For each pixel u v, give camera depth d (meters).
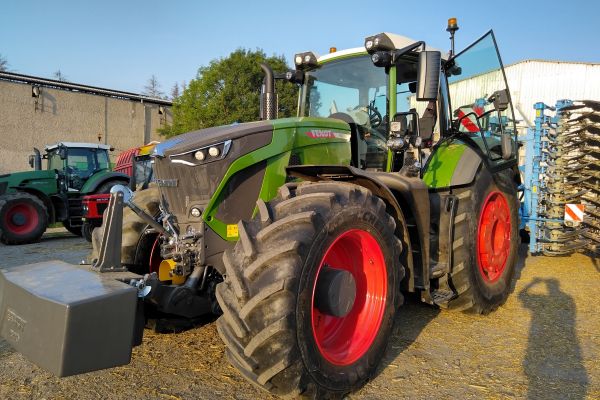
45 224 10.08
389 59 3.52
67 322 1.88
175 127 22.78
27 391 2.64
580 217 5.89
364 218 2.57
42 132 21.75
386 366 2.95
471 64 4.08
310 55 4.22
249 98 20.84
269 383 2.17
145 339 3.38
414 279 3.23
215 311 2.88
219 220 2.77
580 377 2.80
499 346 3.28
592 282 5.08
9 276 2.26
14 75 20.88
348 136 3.47
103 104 23.53
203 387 2.66
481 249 3.97
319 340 2.54
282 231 2.28
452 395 2.58
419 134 3.83
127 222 3.37
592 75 18.61
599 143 5.94
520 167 7.10
